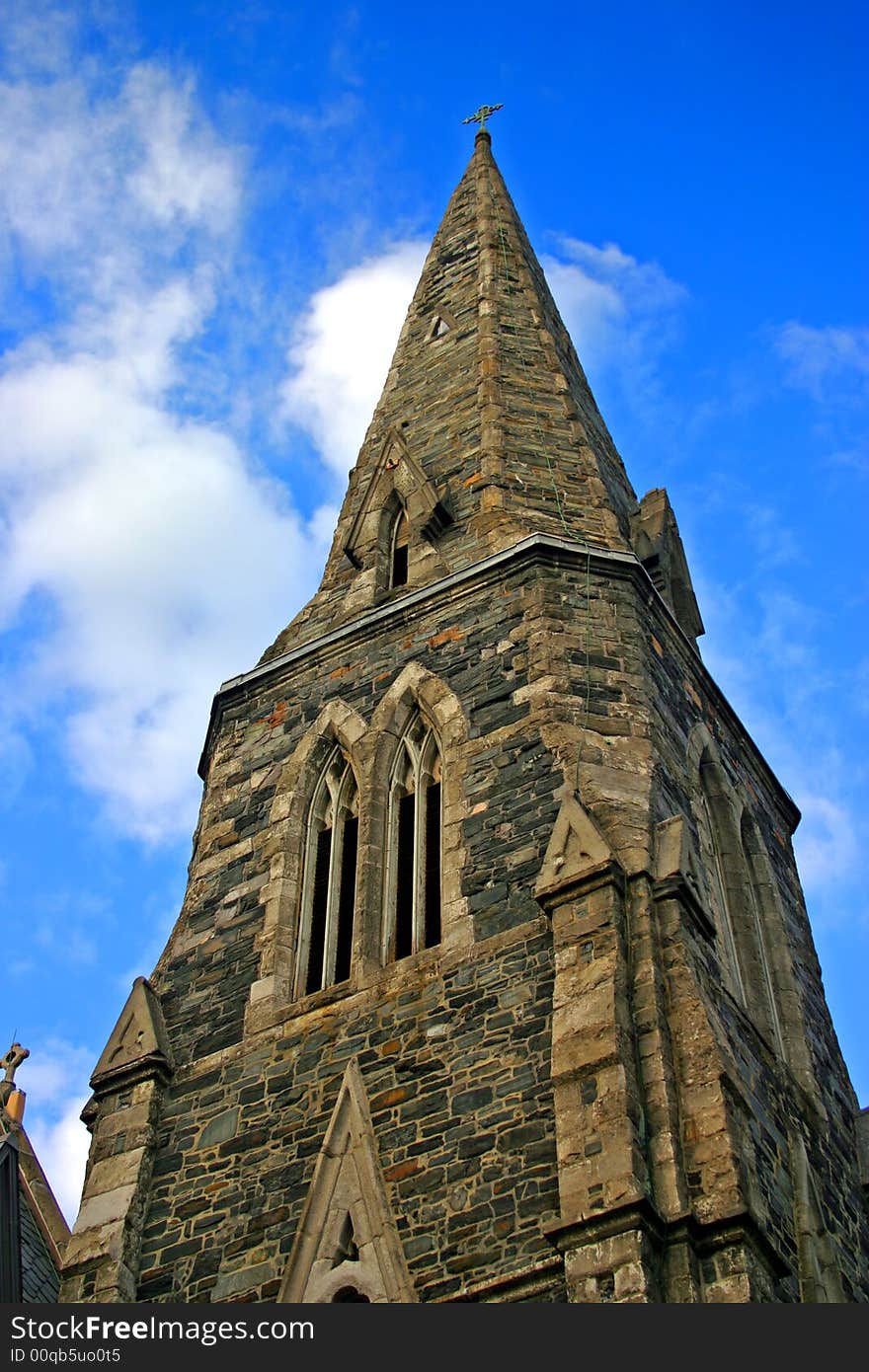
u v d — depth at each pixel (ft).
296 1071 81.66
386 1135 75.46
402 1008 80.89
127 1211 78.84
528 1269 65.77
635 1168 65.57
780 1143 78.79
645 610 102.22
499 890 82.79
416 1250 70.03
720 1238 64.08
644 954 75.36
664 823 82.99
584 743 88.74
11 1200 88.38
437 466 119.75
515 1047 75.00
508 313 138.41
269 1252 74.43
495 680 95.09
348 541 117.19
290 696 105.29
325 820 97.30
